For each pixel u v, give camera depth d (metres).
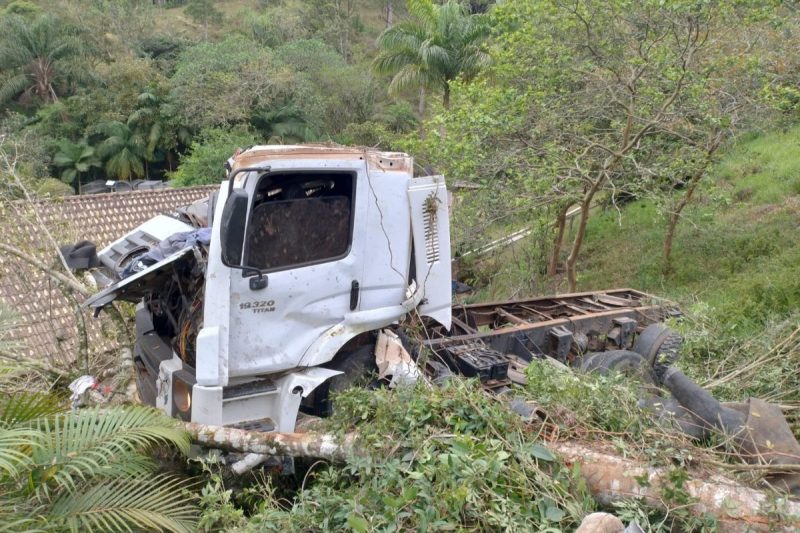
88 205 15.32
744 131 10.02
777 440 4.16
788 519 3.33
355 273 4.88
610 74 9.45
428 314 5.39
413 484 3.56
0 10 44.03
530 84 10.02
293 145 5.01
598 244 14.57
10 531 3.19
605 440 4.09
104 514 3.47
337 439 4.21
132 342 6.23
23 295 9.22
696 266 11.50
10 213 7.48
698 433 4.43
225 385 4.47
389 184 4.98
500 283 11.70
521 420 4.07
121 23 43.81
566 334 6.51
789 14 10.77
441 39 20.38
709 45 9.00
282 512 3.77
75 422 3.91
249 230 4.41
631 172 9.52
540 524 3.37
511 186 9.48
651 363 5.90
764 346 6.39
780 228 11.57
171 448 4.63
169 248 4.91
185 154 34.25
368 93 33.88
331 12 47.06
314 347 4.77
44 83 38.22
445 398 4.23
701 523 3.47
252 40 39.44
